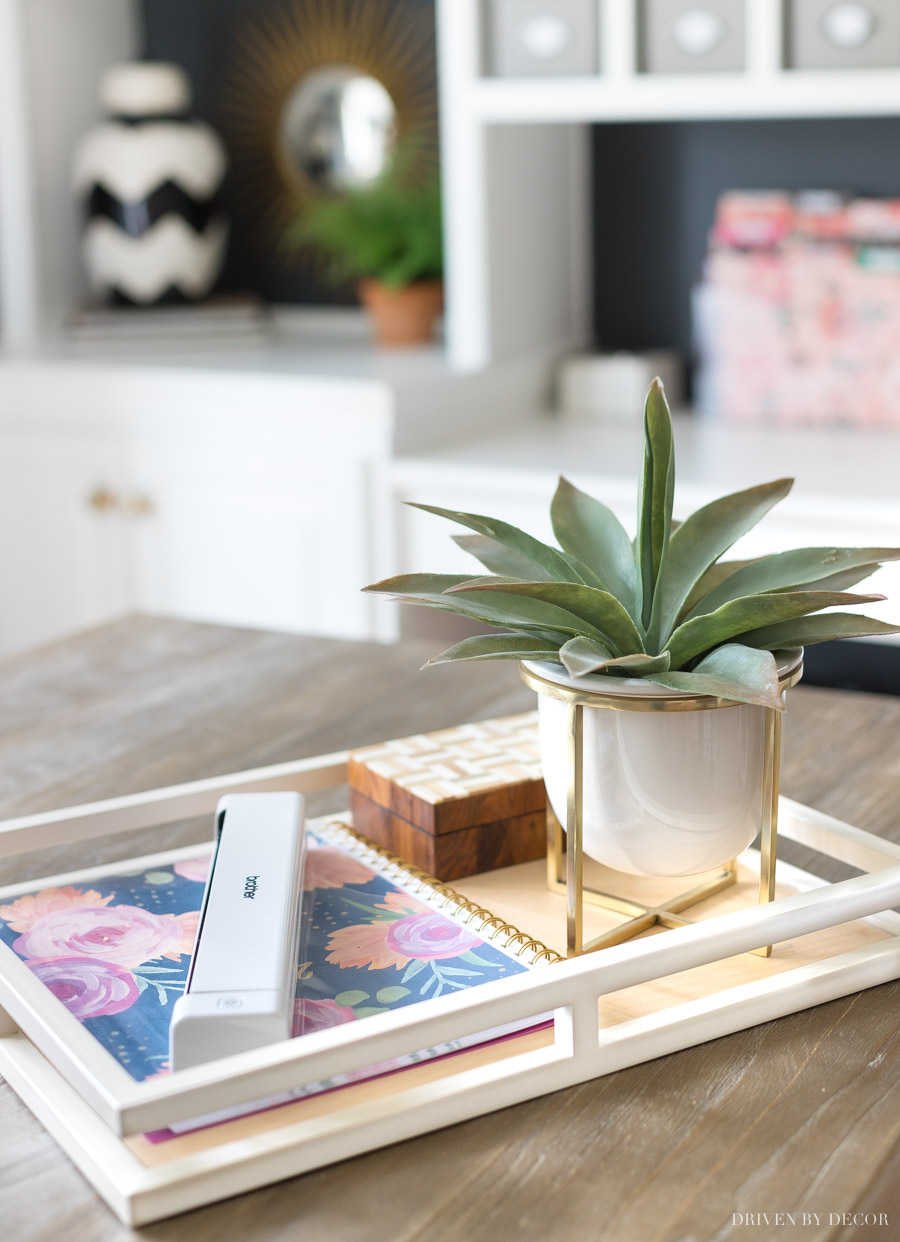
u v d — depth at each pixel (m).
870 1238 0.59
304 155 2.83
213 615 2.49
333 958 0.77
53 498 2.58
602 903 0.84
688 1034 0.71
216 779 0.96
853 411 2.42
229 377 2.35
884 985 0.78
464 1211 0.59
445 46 2.30
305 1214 0.59
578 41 2.19
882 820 0.99
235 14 2.82
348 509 2.30
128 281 2.68
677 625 0.77
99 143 2.63
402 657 1.42
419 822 0.89
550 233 2.59
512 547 0.78
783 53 2.06
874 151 2.41
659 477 0.76
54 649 1.47
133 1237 0.58
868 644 2.18
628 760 0.73
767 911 0.73
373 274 2.71
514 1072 0.66
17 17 2.61
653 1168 0.62
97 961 0.76
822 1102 0.67
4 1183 0.62
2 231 2.72
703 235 2.59
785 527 1.96
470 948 0.78
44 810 1.05
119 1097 0.58
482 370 2.43
